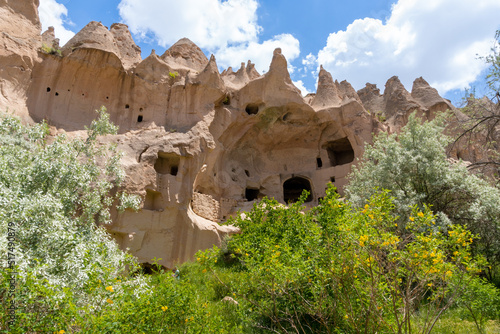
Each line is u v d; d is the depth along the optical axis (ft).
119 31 111.04
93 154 49.75
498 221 45.57
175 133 86.84
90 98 87.45
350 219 24.68
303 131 109.60
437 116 60.85
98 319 17.85
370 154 63.36
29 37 81.46
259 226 35.73
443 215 45.68
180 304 23.21
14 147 42.01
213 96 95.25
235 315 32.71
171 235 77.00
